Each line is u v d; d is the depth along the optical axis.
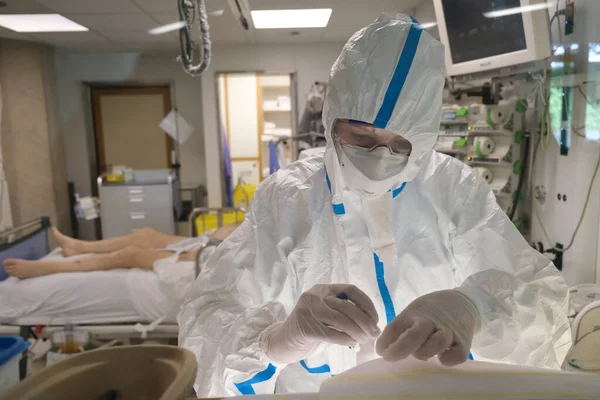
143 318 2.70
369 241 0.93
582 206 1.90
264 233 0.95
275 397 0.55
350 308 0.70
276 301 0.88
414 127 0.83
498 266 0.89
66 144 5.13
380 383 0.54
